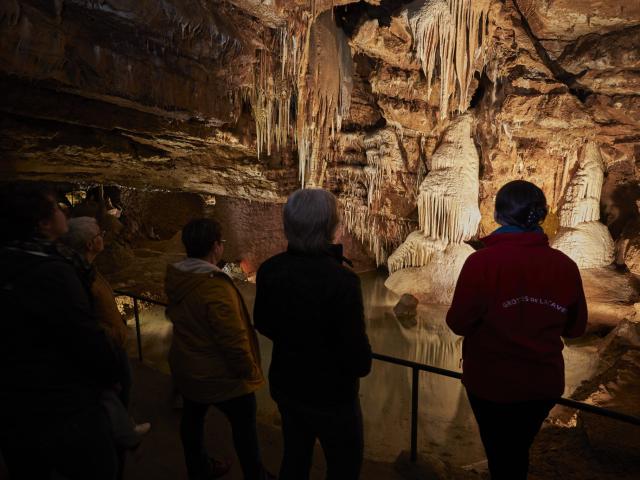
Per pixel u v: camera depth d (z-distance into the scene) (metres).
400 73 10.73
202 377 2.09
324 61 9.48
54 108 6.78
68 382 1.46
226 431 3.16
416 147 12.16
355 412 1.70
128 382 2.44
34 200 1.48
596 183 10.32
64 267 1.43
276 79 9.10
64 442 1.45
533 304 1.63
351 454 1.75
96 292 2.19
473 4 8.55
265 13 8.04
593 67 9.12
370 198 12.38
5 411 1.42
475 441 6.13
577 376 7.60
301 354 1.62
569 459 3.97
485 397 1.72
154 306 11.03
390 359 2.81
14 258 1.40
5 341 1.40
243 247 15.46
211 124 9.05
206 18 6.86
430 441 6.14
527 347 1.62
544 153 10.69
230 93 8.35
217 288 2.04
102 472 1.56
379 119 12.22
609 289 9.84
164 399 3.60
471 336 1.78
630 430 4.11
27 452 1.45
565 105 9.38
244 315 2.18
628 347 7.59
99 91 6.11
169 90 6.94
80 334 1.41
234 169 11.49
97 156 8.79
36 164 8.34
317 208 1.58
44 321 1.38
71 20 5.38
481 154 11.59
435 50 9.34
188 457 2.32
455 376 2.55
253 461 2.25
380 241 14.78
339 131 12.14
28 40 4.96
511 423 1.72
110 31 5.84
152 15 5.95
